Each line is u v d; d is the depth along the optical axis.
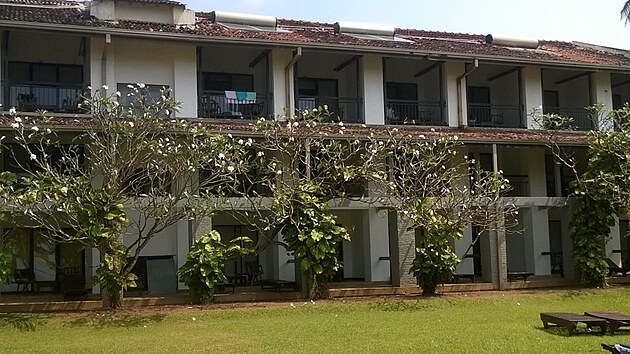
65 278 20.09
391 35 26.38
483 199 21.25
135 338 13.78
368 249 23.72
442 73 24.94
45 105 21.00
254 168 20.91
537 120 24.14
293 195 18.97
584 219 22.50
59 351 12.40
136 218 21.25
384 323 15.52
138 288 21.03
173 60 22.00
